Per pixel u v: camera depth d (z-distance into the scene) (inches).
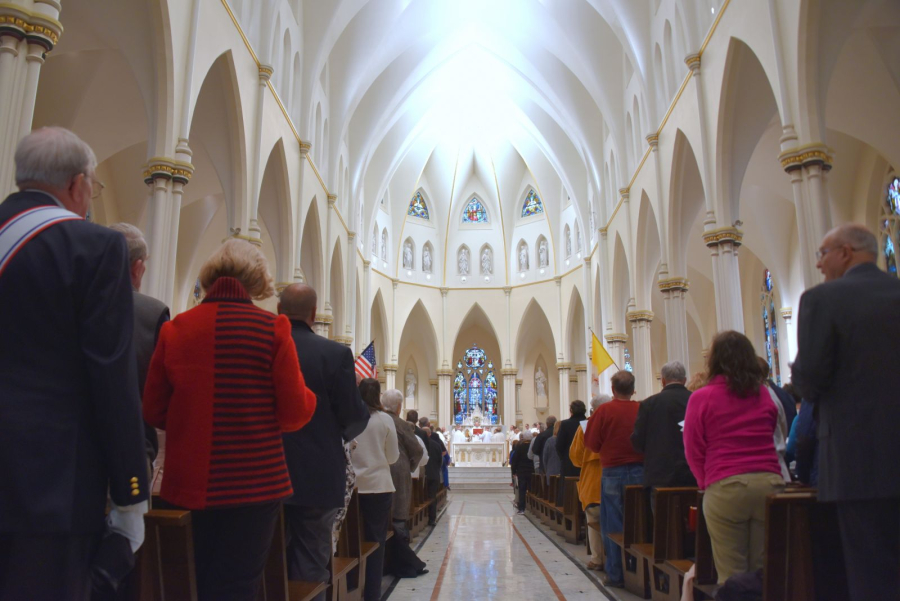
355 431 171.3
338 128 871.1
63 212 88.0
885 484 114.3
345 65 865.5
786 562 144.9
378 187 1175.6
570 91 979.3
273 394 120.9
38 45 245.9
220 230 878.4
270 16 568.4
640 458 279.0
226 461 113.7
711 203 506.6
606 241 978.7
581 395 1337.4
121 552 84.8
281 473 119.7
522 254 1429.6
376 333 1391.5
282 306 174.4
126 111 571.5
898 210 612.7
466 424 1379.2
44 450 78.2
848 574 120.9
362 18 842.2
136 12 374.3
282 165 636.7
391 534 302.7
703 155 518.6
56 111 542.3
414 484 448.1
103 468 83.9
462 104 1300.4
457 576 312.3
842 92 538.9
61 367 82.0
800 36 362.3
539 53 965.2
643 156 743.1
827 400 124.2
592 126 992.2
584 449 319.3
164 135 378.6
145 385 120.5
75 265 83.5
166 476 114.7
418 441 314.5
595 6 754.8
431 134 1322.6
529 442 665.0
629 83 819.4
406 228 1398.9
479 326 1539.1
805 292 130.1
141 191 690.8
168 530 109.6
